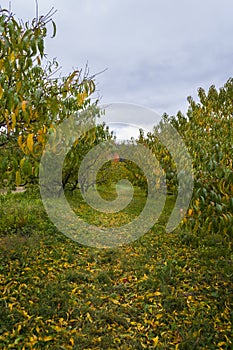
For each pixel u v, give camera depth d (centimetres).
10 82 177
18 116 174
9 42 159
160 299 299
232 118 384
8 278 323
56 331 241
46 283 318
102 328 251
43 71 346
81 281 341
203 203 223
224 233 219
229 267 362
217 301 297
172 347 230
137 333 249
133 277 357
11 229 502
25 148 165
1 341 223
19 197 757
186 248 448
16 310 261
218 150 263
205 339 236
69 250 439
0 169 181
